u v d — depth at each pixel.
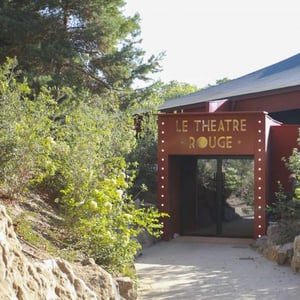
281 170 13.89
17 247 4.38
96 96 16.30
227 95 19.20
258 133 12.62
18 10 15.16
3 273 3.73
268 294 7.61
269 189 13.59
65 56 15.20
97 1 16.52
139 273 9.06
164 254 11.01
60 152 7.58
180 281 8.45
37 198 7.59
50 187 8.10
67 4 15.96
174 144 13.12
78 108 11.24
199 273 9.07
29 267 4.28
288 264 9.73
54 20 15.45
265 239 11.56
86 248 6.52
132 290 6.18
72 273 5.07
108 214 7.08
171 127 13.16
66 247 6.30
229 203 13.44
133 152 14.27
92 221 6.76
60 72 15.85
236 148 12.77
